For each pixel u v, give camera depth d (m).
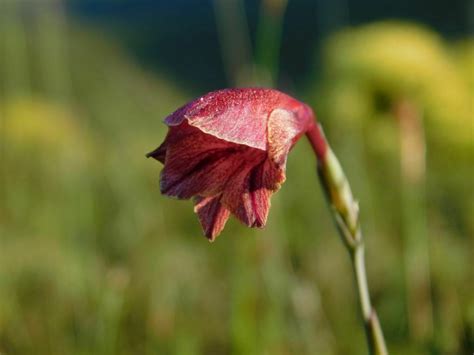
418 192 0.49
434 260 0.47
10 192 0.65
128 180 0.67
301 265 0.51
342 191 0.32
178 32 2.40
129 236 0.55
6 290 0.45
